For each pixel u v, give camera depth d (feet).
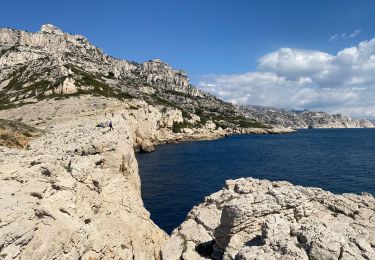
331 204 97.09
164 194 214.69
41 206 67.46
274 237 68.03
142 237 97.50
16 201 65.21
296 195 89.51
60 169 80.74
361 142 637.30
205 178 266.57
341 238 64.08
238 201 85.15
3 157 79.82
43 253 61.77
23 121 327.67
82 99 440.86
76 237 70.08
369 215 93.81
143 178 268.62
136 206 106.01
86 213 78.18
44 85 547.49
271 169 308.81
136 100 533.96
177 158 391.86
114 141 109.91
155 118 554.46
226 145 568.41
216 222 103.96
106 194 94.94
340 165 321.11
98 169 94.07
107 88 610.24
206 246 95.14
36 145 114.32
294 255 61.16
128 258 85.35
